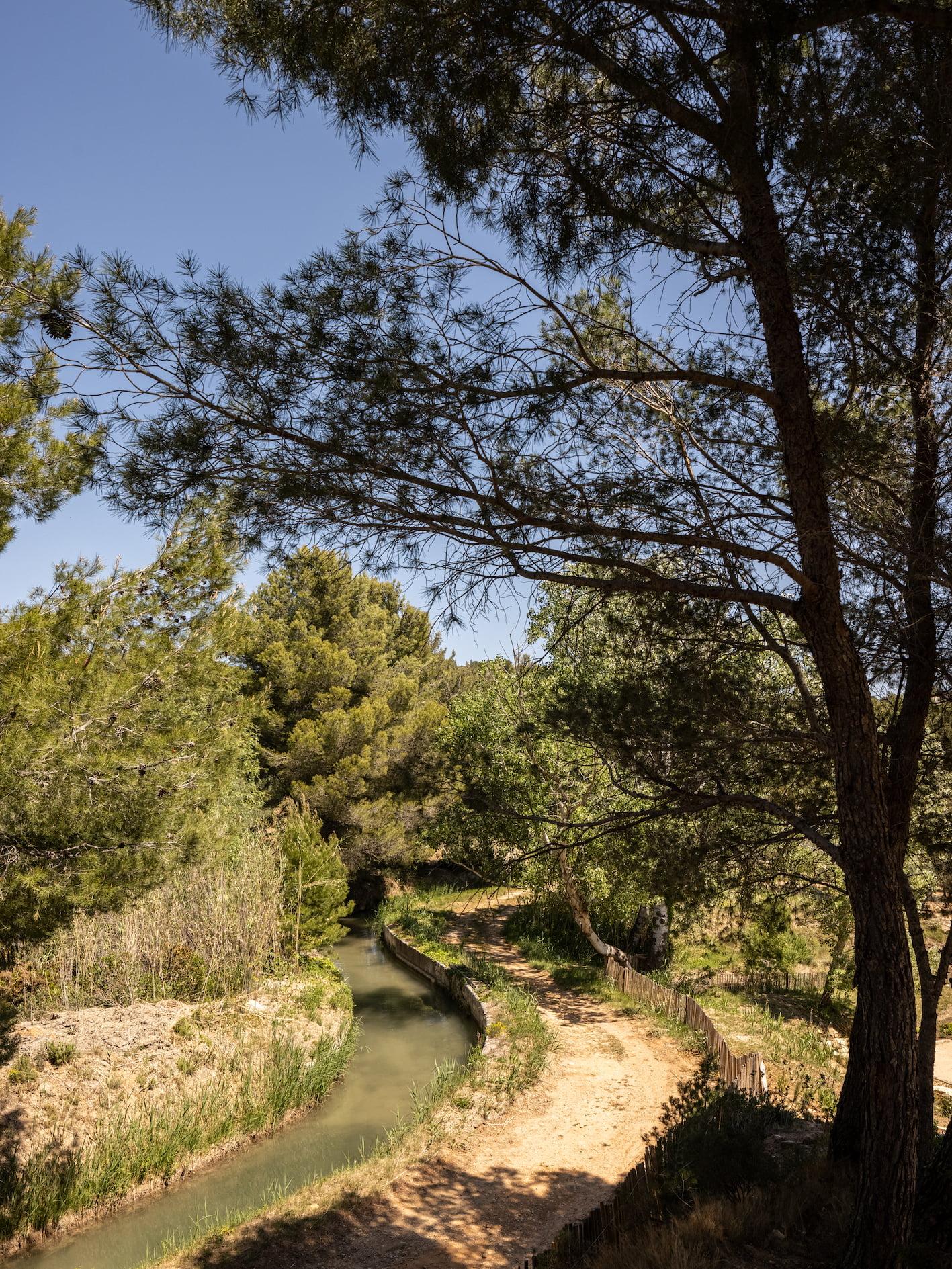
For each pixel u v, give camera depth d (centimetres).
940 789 793
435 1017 1870
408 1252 833
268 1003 1661
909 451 641
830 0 405
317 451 552
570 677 805
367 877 3312
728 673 729
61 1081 1189
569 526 557
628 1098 1258
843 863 548
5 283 517
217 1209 1034
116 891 952
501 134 507
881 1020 512
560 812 1794
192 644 1045
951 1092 1281
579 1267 704
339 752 3052
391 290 536
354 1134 1261
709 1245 600
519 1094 1277
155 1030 1395
